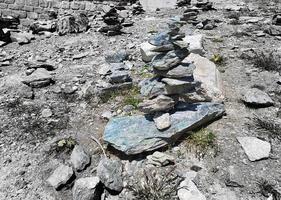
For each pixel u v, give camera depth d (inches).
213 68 51.8
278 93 48.3
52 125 44.6
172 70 38.4
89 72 60.8
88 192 32.2
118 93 50.9
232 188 32.0
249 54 64.6
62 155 39.1
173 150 37.4
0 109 47.9
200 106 40.7
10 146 40.7
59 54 72.8
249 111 43.9
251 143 36.7
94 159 38.2
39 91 53.7
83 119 45.8
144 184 32.6
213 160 35.4
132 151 36.3
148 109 38.1
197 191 31.4
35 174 36.8
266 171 33.4
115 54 64.1
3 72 61.8
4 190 34.8
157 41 38.4
